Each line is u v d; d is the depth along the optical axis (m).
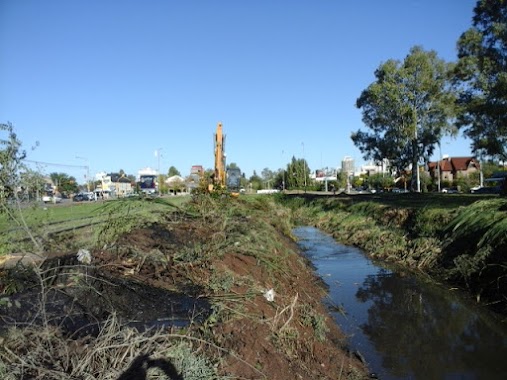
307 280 12.90
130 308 6.09
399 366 7.86
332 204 34.66
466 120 29.56
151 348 4.69
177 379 4.36
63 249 8.63
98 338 4.63
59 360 4.41
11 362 4.23
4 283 6.51
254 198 26.52
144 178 61.44
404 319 10.48
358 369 7.53
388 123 48.38
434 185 71.69
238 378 4.79
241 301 6.84
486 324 9.91
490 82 26.98
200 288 7.19
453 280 13.35
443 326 9.92
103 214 12.24
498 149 28.41
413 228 18.84
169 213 14.20
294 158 86.88
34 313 5.48
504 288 10.90
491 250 12.18
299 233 27.53
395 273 15.34
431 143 47.44
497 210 14.53
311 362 6.63
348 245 22.16
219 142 22.97
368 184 87.88
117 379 4.18
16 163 6.08
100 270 7.16
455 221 15.80
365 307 11.52
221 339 5.43
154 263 7.94
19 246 7.14
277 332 6.50
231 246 10.13
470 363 7.97
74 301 5.87
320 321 8.41
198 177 21.08
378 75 48.09
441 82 45.25
